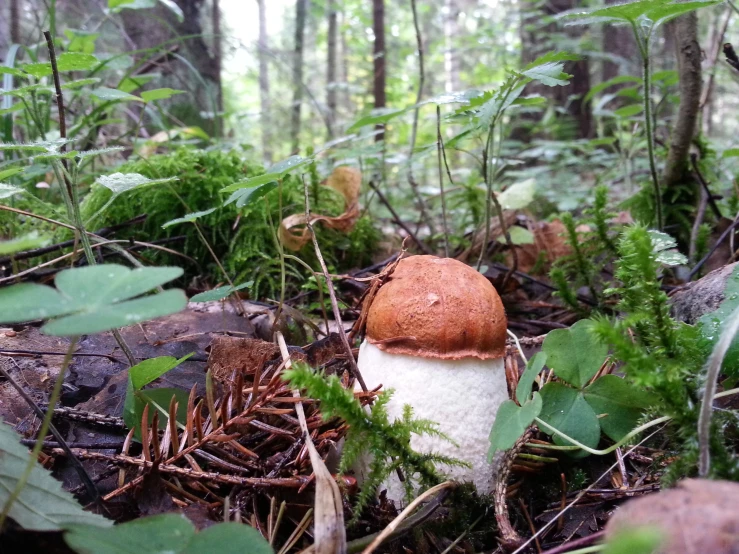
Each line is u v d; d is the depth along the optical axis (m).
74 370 0.21
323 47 1.74
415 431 0.16
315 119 1.20
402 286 0.18
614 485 0.18
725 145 0.58
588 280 0.30
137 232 0.33
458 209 0.52
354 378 0.20
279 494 0.16
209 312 0.27
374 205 0.56
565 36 0.82
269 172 0.19
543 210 0.56
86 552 0.11
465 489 0.17
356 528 0.16
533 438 0.19
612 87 0.95
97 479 0.16
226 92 1.26
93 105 0.42
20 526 0.12
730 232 0.28
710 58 0.49
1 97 0.33
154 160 0.34
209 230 0.33
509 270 0.32
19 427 0.17
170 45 0.70
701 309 0.21
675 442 0.16
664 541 0.09
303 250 0.32
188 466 0.17
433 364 0.17
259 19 1.87
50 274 0.26
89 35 0.41
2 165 0.28
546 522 0.17
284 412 0.17
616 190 0.62
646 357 0.14
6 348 0.21
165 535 0.12
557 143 0.65
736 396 0.17
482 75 1.18
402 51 1.28
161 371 0.17
